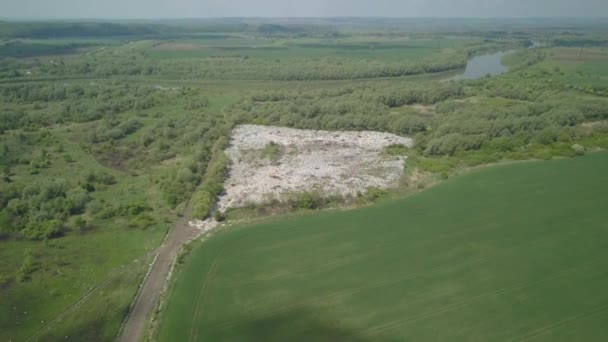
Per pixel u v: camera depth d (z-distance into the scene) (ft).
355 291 257.14
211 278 270.26
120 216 341.21
